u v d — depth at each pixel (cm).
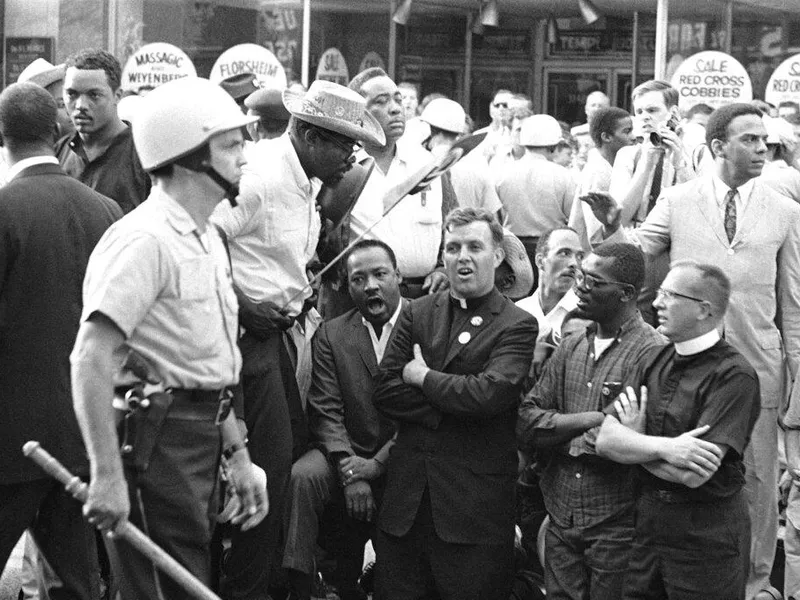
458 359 569
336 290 643
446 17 1323
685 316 514
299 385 611
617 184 782
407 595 574
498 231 579
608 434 517
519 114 1193
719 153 612
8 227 496
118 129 639
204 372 434
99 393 409
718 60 1200
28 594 611
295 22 1188
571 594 555
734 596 515
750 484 618
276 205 552
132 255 416
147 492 429
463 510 564
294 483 580
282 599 606
